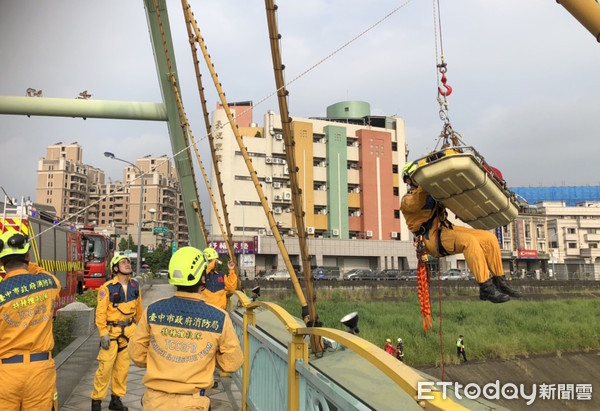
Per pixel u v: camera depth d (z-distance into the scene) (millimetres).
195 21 6340
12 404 3244
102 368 5223
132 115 13305
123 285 5465
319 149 67250
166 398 2572
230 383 6648
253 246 58938
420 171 2508
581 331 27047
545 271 79188
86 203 127250
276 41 3619
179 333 2666
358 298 38625
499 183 2629
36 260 9680
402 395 2170
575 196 117938
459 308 34438
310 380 2859
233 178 60719
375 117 73312
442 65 3047
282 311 3715
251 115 65750
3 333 3264
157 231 40719
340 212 65812
